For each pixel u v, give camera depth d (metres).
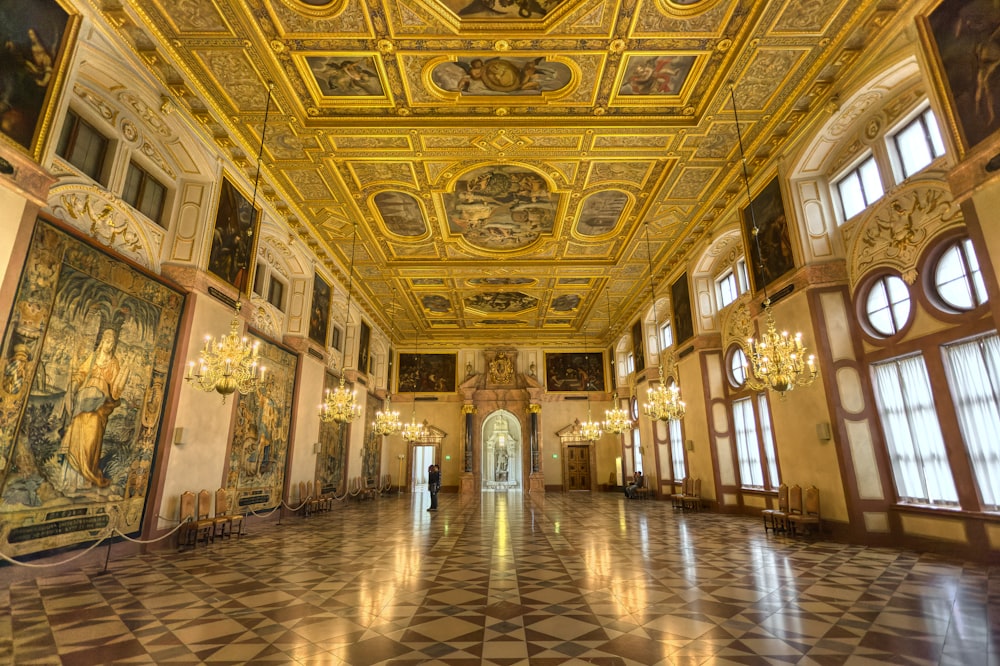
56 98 6.11
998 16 5.80
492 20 7.50
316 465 15.20
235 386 7.34
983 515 6.89
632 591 5.73
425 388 26.83
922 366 8.13
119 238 7.93
